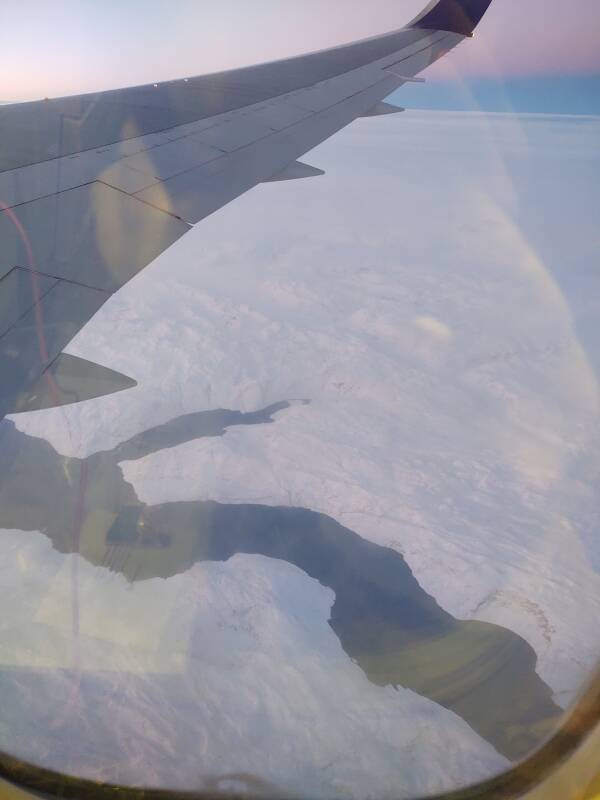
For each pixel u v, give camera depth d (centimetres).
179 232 550
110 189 581
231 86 898
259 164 686
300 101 852
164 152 680
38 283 440
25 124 691
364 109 852
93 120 726
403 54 1058
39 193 554
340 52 1066
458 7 1170
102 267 475
